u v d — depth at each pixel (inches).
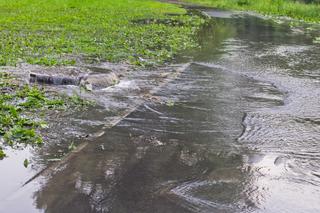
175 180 253.3
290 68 568.1
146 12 1223.5
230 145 308.7
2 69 497.7
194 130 337.4
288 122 361.1
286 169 271.3
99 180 250.5
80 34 775.7
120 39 735.1
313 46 741.3
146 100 410.0
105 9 1238.3
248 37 835.4
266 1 1632.6
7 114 355.3
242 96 435.5
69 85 450.0
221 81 491.5
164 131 333.1
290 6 1469.0
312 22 1168.2
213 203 229.8
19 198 231.0
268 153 295.6
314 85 485.7
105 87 448.1
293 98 434.3
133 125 344.2
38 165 270.1
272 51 684.1
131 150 294.2
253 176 260.4
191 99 419.2
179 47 695.1
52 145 301.6
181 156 287.0
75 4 1282.0
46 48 630.5
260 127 347.3
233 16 1251.8
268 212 222.8
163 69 538.9
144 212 219.6
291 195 239.8
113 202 228.1
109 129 333.4
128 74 505.7
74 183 246.2
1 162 272.7
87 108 382.6
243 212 222.2
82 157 281.0
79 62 552.1
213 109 391.2
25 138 308.3
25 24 876.0
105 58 582.2
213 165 274.7
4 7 1163.3
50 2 1283.2
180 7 1494.8
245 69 554.6
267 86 477.4
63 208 221.9
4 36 716.0
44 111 369.4
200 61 595.2
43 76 453.1
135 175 257.6
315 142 318.3
